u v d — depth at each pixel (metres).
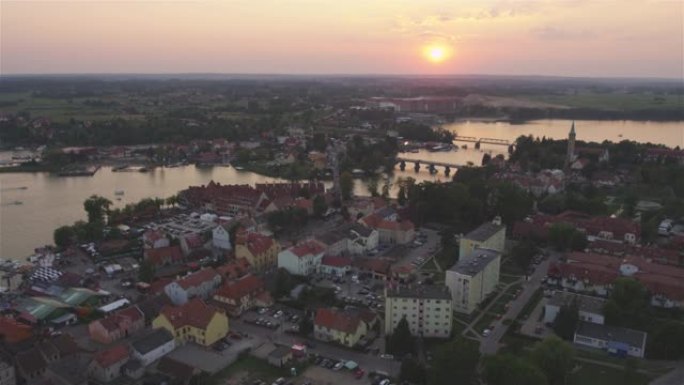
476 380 176.00
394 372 188.88
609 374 187.88
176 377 181.75
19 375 182.38
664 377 185.88
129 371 184.12
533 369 165.38
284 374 186.88
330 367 191.75
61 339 195.75
